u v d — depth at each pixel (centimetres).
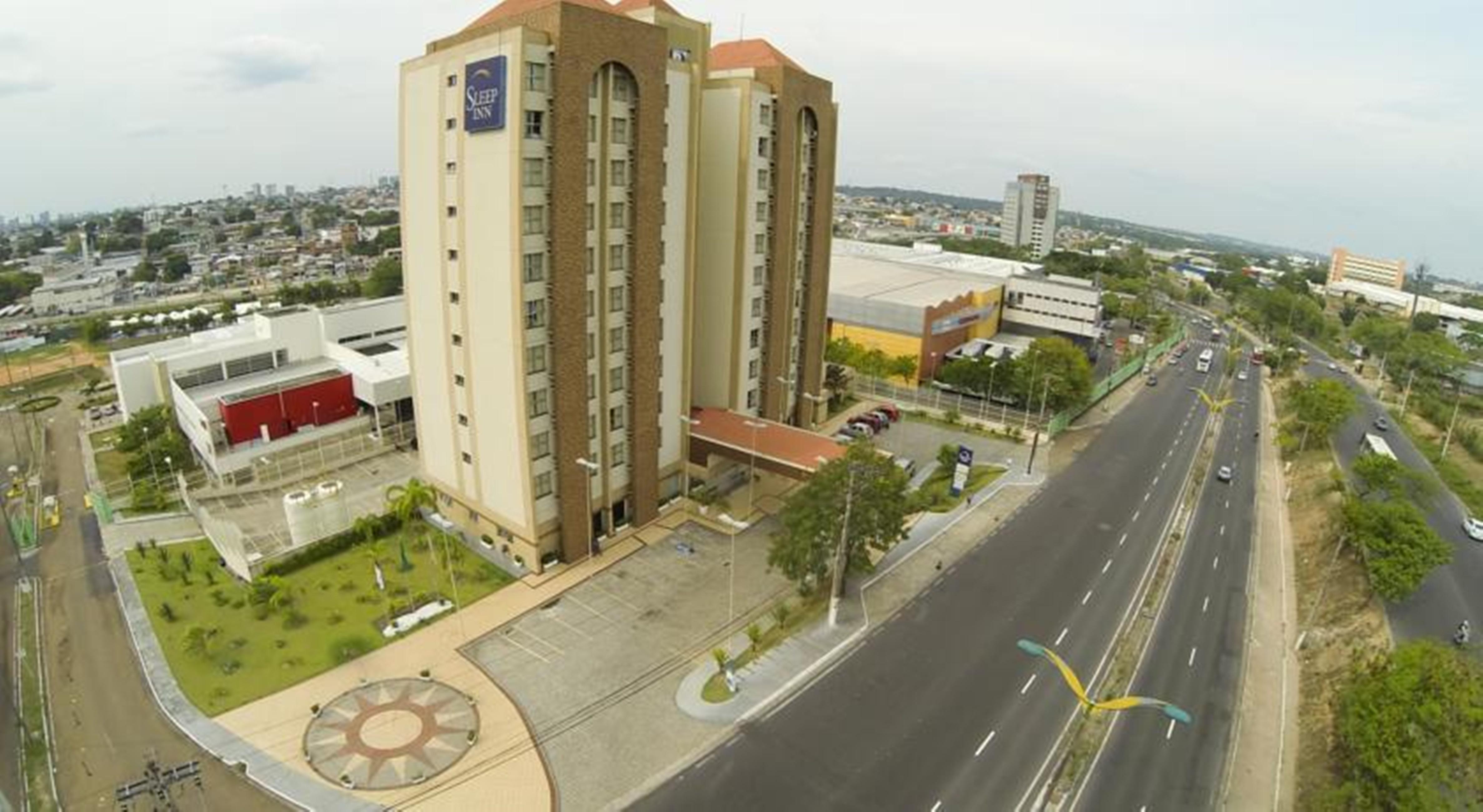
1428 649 3922
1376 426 11025
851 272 15562
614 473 6481
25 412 10381
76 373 12925
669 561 6281
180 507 7275
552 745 4284
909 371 11669
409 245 6247
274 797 3906
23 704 4612
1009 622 5656
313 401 8744
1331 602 5988
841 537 5412
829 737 4416
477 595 5712
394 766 4100
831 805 3928
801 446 7156
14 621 5475
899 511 5675
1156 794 4116
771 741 4362
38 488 7919
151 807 3841
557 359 5622
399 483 7731
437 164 5744
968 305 13538
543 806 3875
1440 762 3456
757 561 6347
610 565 6178
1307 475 8725
